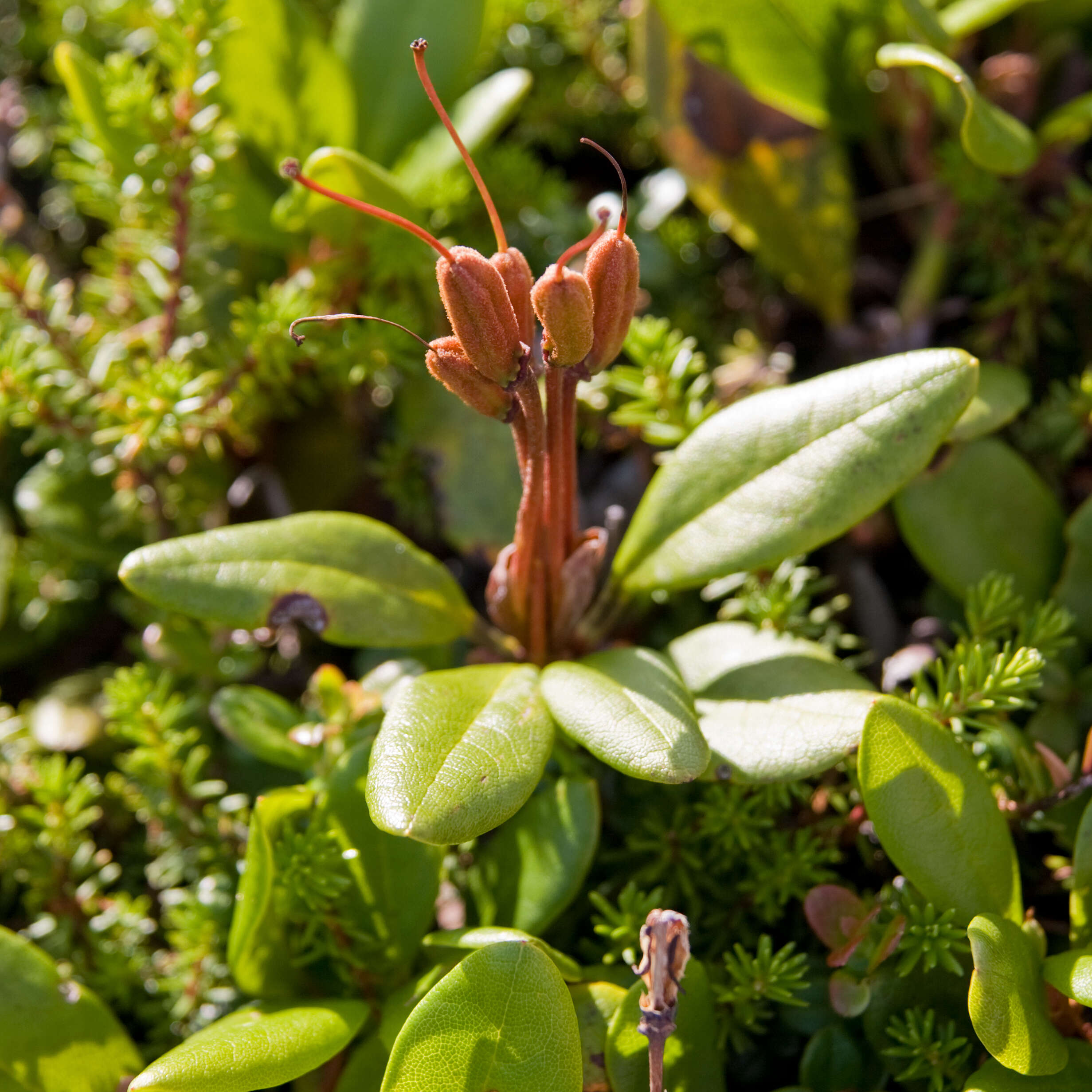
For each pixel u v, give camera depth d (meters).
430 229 0.37
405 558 0.33
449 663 0.35
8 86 0.41
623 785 0.34
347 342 0.36
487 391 0.32
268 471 0.38
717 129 0.38
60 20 0.41
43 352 0.36
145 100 0.35
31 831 0.35
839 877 0.33
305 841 0.32
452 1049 0.30
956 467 0.34
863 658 0.35
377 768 0.31
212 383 0.36
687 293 0.39
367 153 0.37
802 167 0.38
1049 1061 0.31
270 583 0.33
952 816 0.31
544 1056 0.30
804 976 0.33
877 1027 0.32
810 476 0.32
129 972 0.34
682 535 0.33
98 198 0.37
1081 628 0.34
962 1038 0.31
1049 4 0.38
